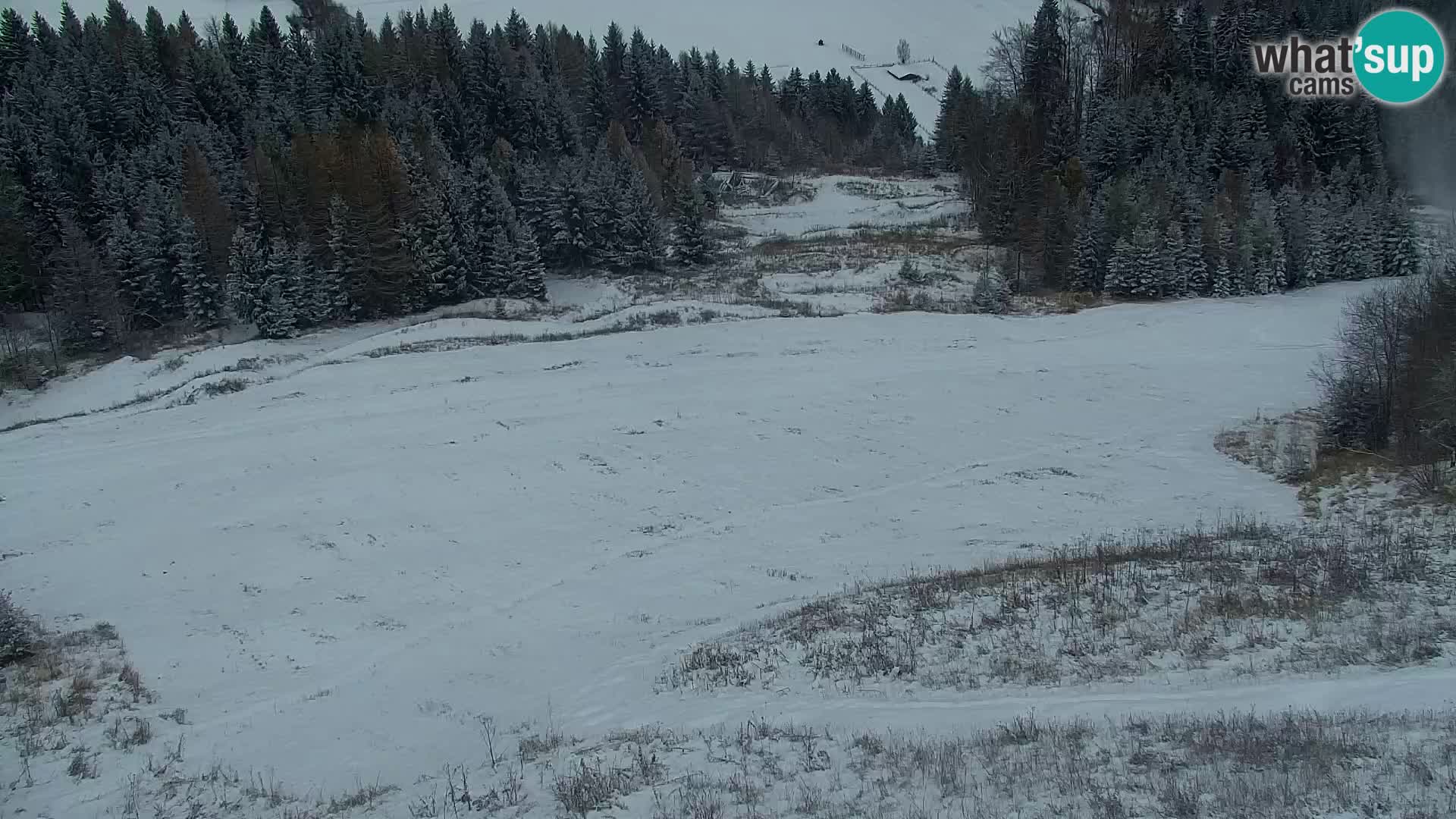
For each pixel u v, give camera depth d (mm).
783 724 12062
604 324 47562
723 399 34875
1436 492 22797
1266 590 15734
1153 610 15211
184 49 83688
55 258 50438
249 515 24906
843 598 18438
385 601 20578
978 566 20953
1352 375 29625
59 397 44000
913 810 8844
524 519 25312
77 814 11312
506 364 39688
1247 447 30797
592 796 10047
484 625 19359
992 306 51938
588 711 14070
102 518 24922
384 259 52875
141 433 32438
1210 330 47344
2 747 13242
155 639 18188
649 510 26172
